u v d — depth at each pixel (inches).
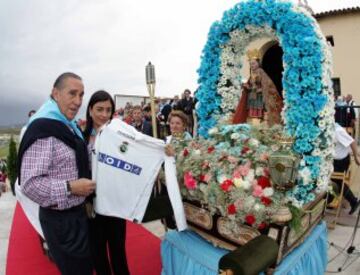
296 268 110.1
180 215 114.7
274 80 153.8
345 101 507.2
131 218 108.8
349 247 166.7
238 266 62.2
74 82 91.0
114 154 105.2
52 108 90.6
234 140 118.9
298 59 111.0
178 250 124.6
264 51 151.6
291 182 95.4
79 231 91.8
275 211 97.7
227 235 110.3
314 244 129.1
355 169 311.6
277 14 117.4
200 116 148.7
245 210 100.3
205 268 109.0
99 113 118.4
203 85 146.7
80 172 92.0
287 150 100.3
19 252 169.2
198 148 125.6
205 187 111.3
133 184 107.9
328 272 151.6
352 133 356.2
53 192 84.7
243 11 127.2
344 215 226.8
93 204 107.3
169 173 113.6
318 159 110.4
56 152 87.4
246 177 103.3
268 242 70.7
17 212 242.8
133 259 158.2
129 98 459.8
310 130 109.0
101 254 122.1
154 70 140.8
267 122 133.3
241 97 145.0
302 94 111.6
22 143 86.5
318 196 125.7
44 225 90.4
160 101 470.6
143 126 328.5
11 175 311.9
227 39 139.3
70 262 90.1
